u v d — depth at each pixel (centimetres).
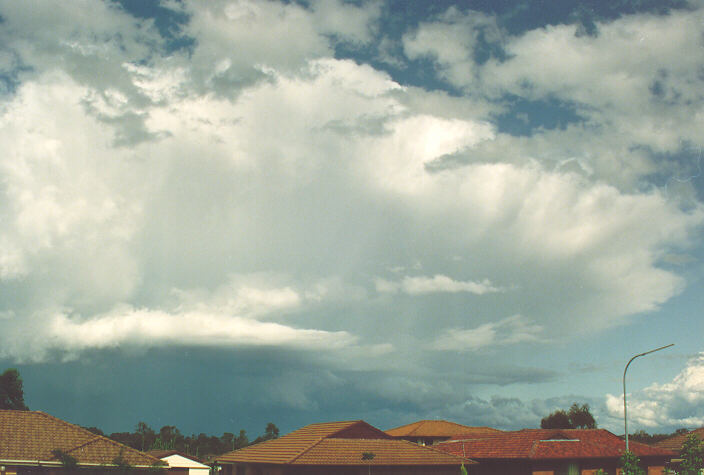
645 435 9481
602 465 5575
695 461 4216
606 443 5906
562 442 5716
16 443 4031
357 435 5688
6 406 9269
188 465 8181
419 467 5128
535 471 5372
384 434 5800
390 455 5100
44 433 4241
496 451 5738
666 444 6950
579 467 5491
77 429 4403
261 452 5503
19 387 9462
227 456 5916
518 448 5631
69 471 4006
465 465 5275
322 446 5053
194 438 14938
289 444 5459
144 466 4172
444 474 5203
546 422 10506
